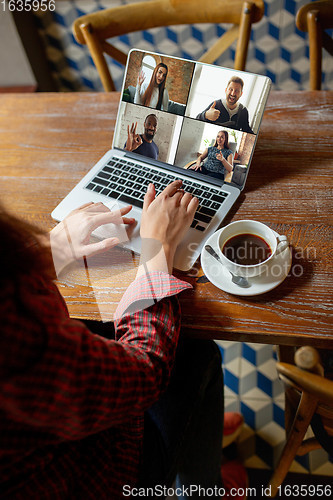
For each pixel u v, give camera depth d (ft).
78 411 1.79
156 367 2.32
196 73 3.21
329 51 4.49
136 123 3.52
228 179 3.34
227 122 3.23
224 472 4.78
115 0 7.13
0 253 1.54
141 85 3.41
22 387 1.59
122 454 2.56
